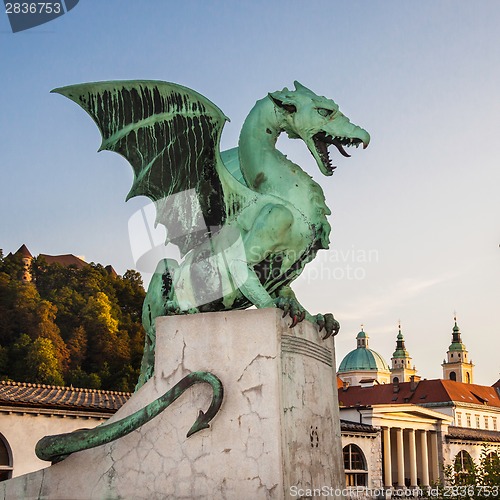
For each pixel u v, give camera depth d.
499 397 84.94
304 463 4.31
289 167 5.20
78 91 4.88
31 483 4.42
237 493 4.08
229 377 4.27
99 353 47.62
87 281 53.31
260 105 5.33
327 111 5.18
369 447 35.97
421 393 77.62
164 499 4.21
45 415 19.09
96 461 4.38
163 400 4.28
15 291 48.69
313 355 4.66
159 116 5.00
